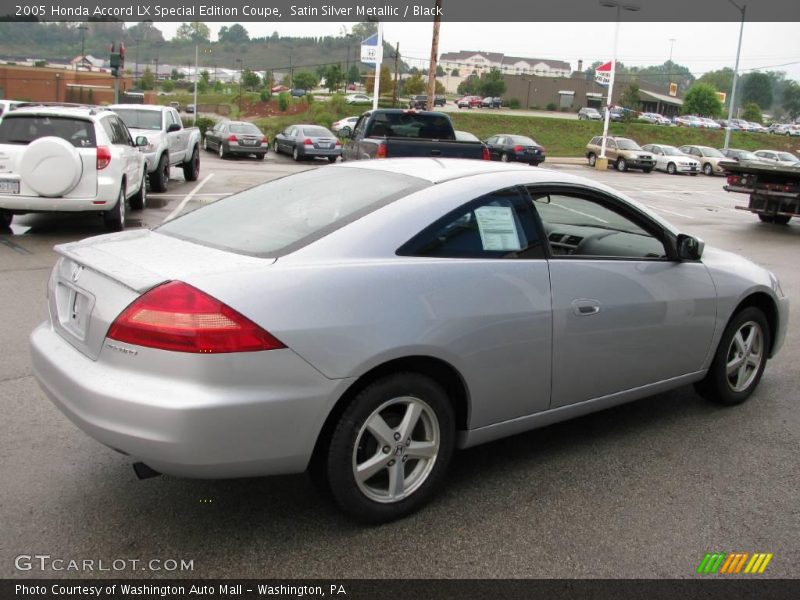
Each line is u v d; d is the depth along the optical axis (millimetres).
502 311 3371
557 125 59938
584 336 3730
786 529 3336
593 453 4074
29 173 9312
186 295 2738
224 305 2734
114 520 3205
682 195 24906
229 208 3773
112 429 2748
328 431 3029
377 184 3588
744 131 75812
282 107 68062
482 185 3537
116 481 3547
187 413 2656
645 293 4016
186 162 18812
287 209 3521
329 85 98125
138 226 11078
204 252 3166
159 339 2711
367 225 3197
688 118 80625
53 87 70125
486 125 57969
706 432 4418
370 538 3137
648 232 4219
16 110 9797
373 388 3047
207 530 3156
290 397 2820
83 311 3090
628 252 4145
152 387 2717
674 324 4191
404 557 3010
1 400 4480
